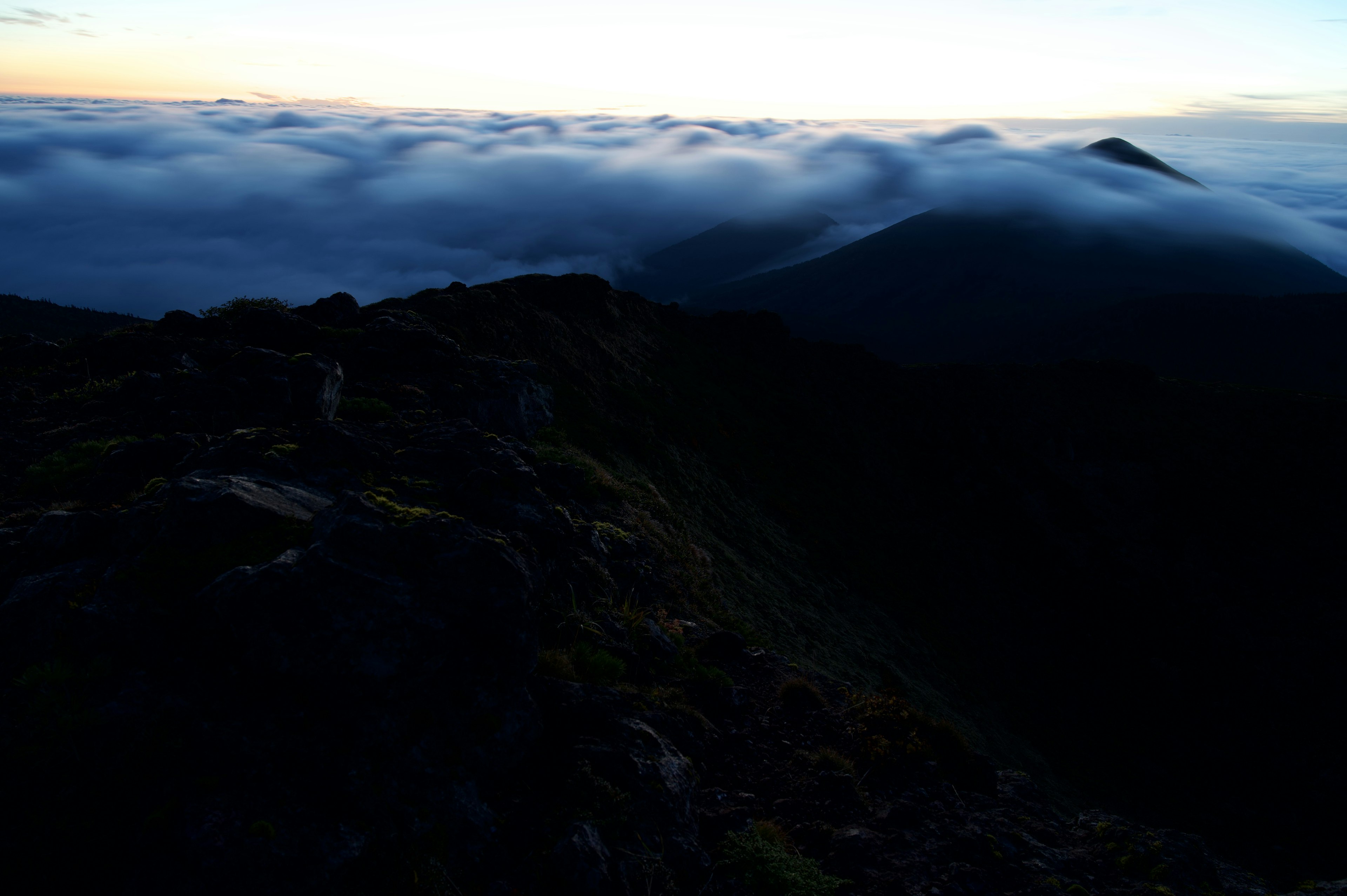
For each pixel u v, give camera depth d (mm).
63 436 15188
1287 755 50719
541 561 12742
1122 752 45719
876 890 9297
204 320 22969
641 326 58469
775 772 11688
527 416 27047
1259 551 71000
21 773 7176
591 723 10094
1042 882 9953
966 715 36594
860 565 45188
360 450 12789
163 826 6910
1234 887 10602
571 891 7719
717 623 19359
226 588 8391
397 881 7309
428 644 8852
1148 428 85500
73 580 8914
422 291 42406
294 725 8023
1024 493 70750
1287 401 92688
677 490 36094
